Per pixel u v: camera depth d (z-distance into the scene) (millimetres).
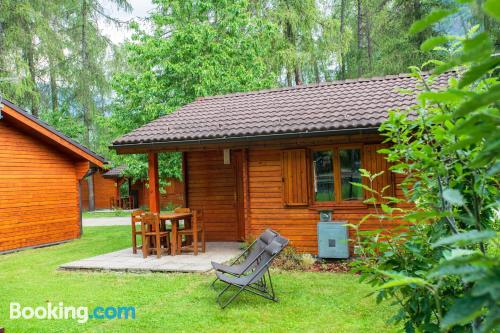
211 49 16203
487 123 951
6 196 11672
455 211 2186
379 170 8406
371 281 2705
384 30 20453
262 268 5988
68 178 13789
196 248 9375
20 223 12016
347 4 28375
